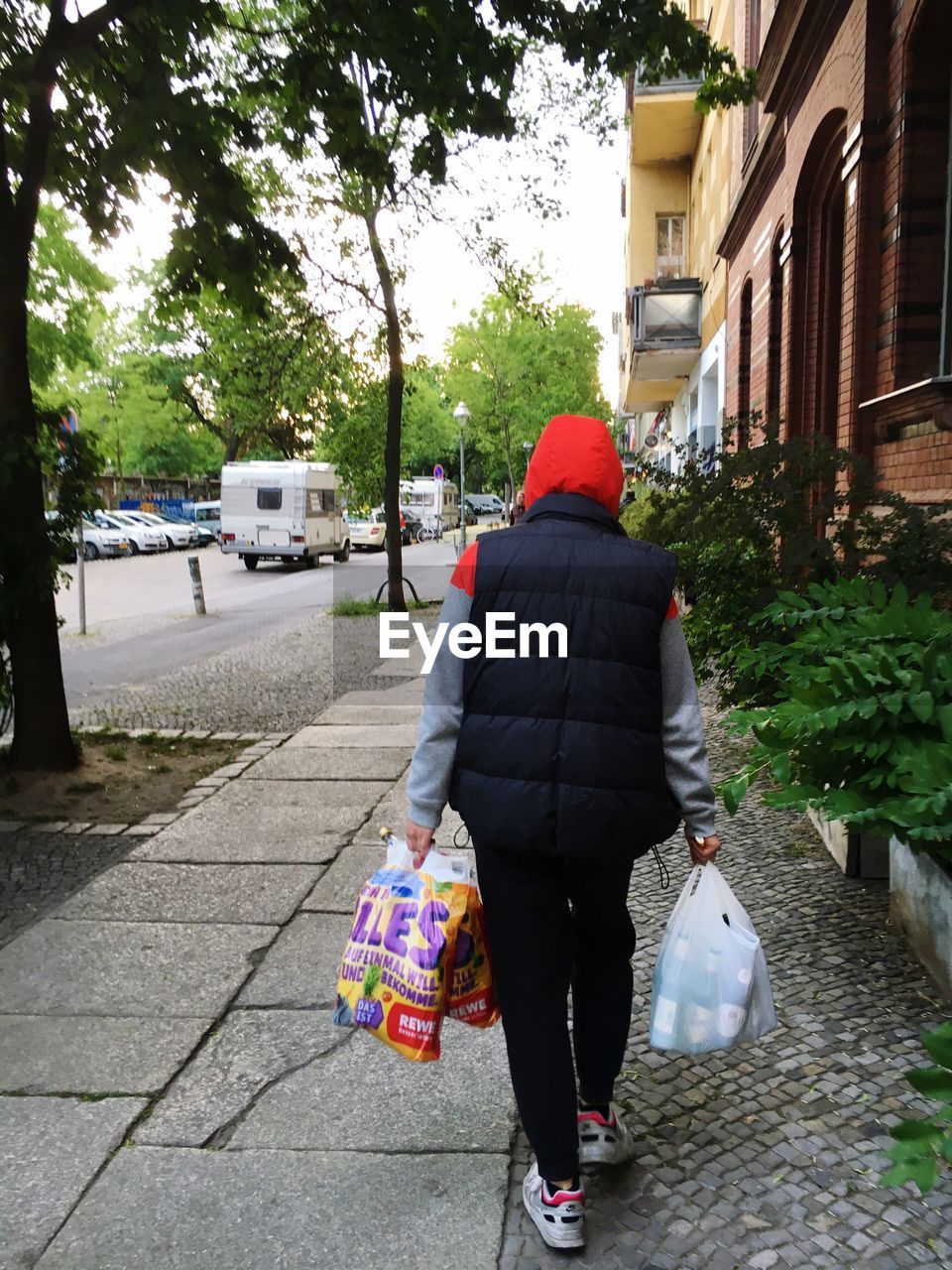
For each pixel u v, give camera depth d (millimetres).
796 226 10094
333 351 15531
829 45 8242
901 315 6789
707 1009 2404
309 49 6711
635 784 2123
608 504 2352
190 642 13711
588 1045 2459
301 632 14547
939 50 6520
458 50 6359
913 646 3209
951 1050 1742
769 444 5398
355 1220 2363
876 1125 2660
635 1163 2545
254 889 4461
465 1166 2559
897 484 6914
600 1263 2211
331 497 30078
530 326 37906
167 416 43219
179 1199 2443
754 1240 2262
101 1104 2842
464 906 2369
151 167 6336
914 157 6648
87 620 16672
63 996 3492
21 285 5996
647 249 24828
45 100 6004
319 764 6816
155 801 5918
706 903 2426
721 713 7582
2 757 6516
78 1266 2229
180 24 6020
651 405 35469
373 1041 3168
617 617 2143
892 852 3918
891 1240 2246
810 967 3551
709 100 7648
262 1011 3373
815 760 3068
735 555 5352
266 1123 2752
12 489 5891
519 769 2102
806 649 3664
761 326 12062
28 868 4781
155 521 40281
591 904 2359
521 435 44781
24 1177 2529
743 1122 2697
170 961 3750
